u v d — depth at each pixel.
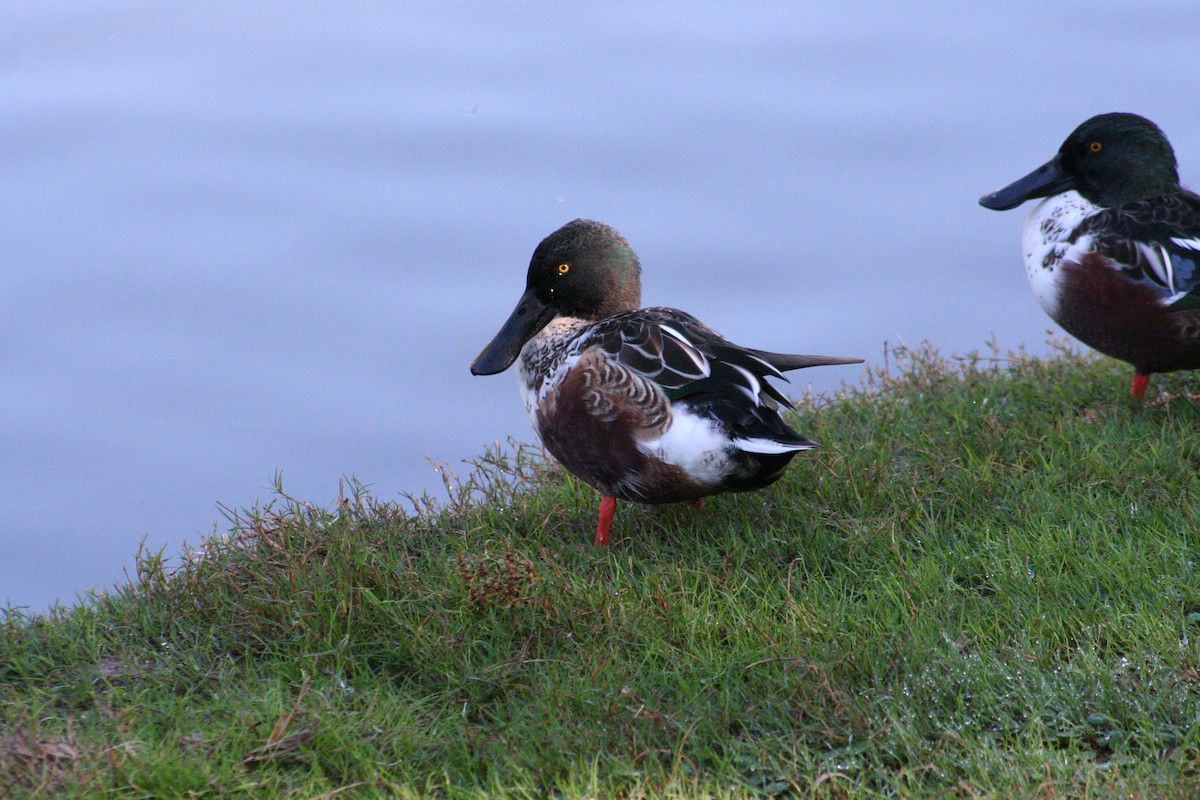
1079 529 9.91
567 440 10.24
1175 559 9.30
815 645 8.51
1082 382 12.98
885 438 11.88
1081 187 13.16
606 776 7.31
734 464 9.63
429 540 10.71
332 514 10.79
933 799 6.97
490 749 7.57
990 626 8.76
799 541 10.12
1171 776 6.96
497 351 11.14
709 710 7.88
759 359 9.84
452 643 8.67
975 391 12.91
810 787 7.12
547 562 9.70
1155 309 11.88
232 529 10.38
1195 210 12.34
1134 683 7.86
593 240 11.35
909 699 7.85
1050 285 12.84
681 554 10.11
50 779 7.04
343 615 9.02
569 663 8.47
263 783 7.16
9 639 8.85
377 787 7.24
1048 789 6.84
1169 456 10.91
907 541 10.03
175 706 7.99
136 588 9.72
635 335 10.00
